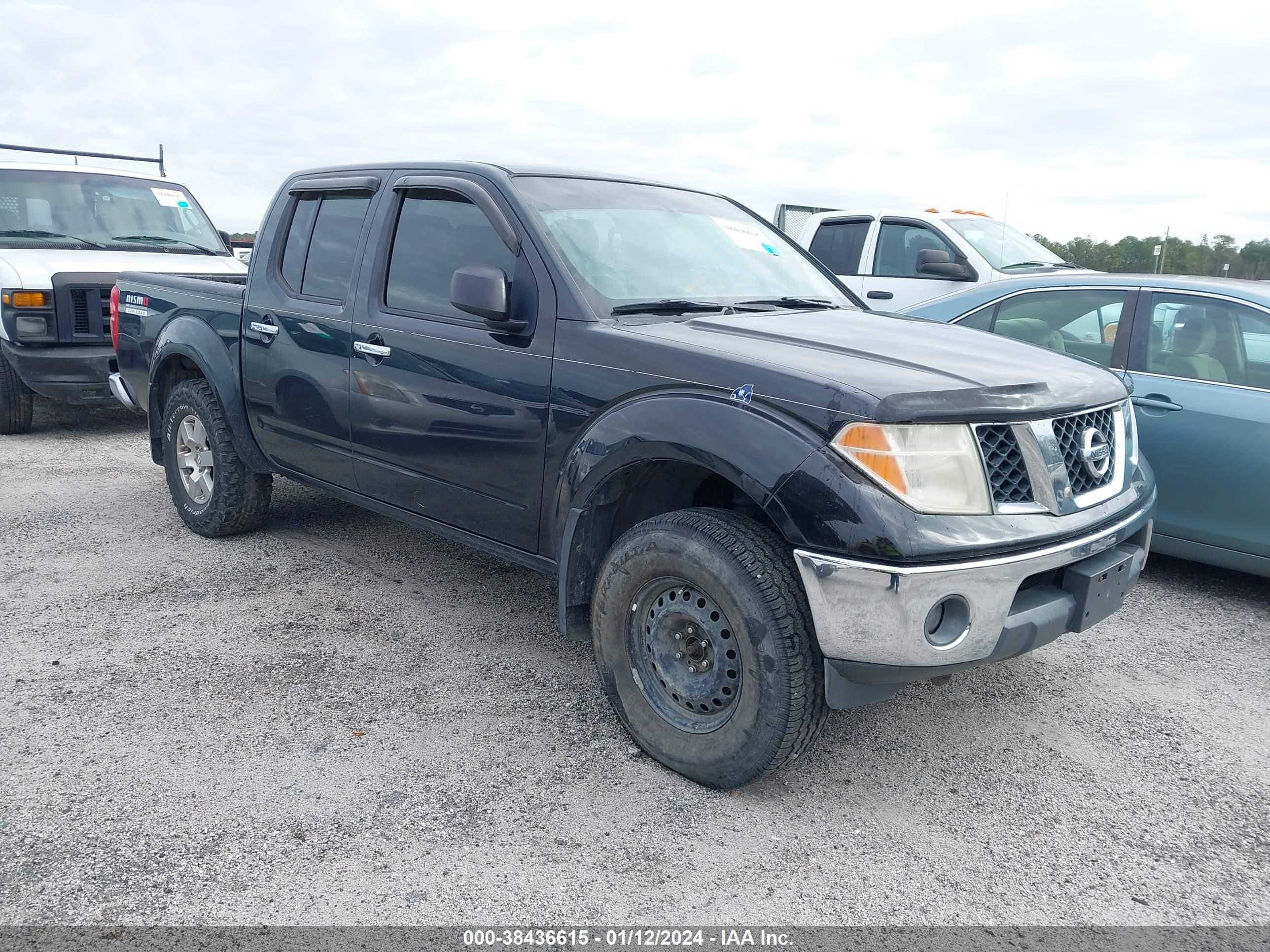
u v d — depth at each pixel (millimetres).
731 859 2584
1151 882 2545
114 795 2799
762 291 3904
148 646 3850
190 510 5242
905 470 2539
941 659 2572
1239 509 4438
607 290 3385
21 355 7426
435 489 3773
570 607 3260
